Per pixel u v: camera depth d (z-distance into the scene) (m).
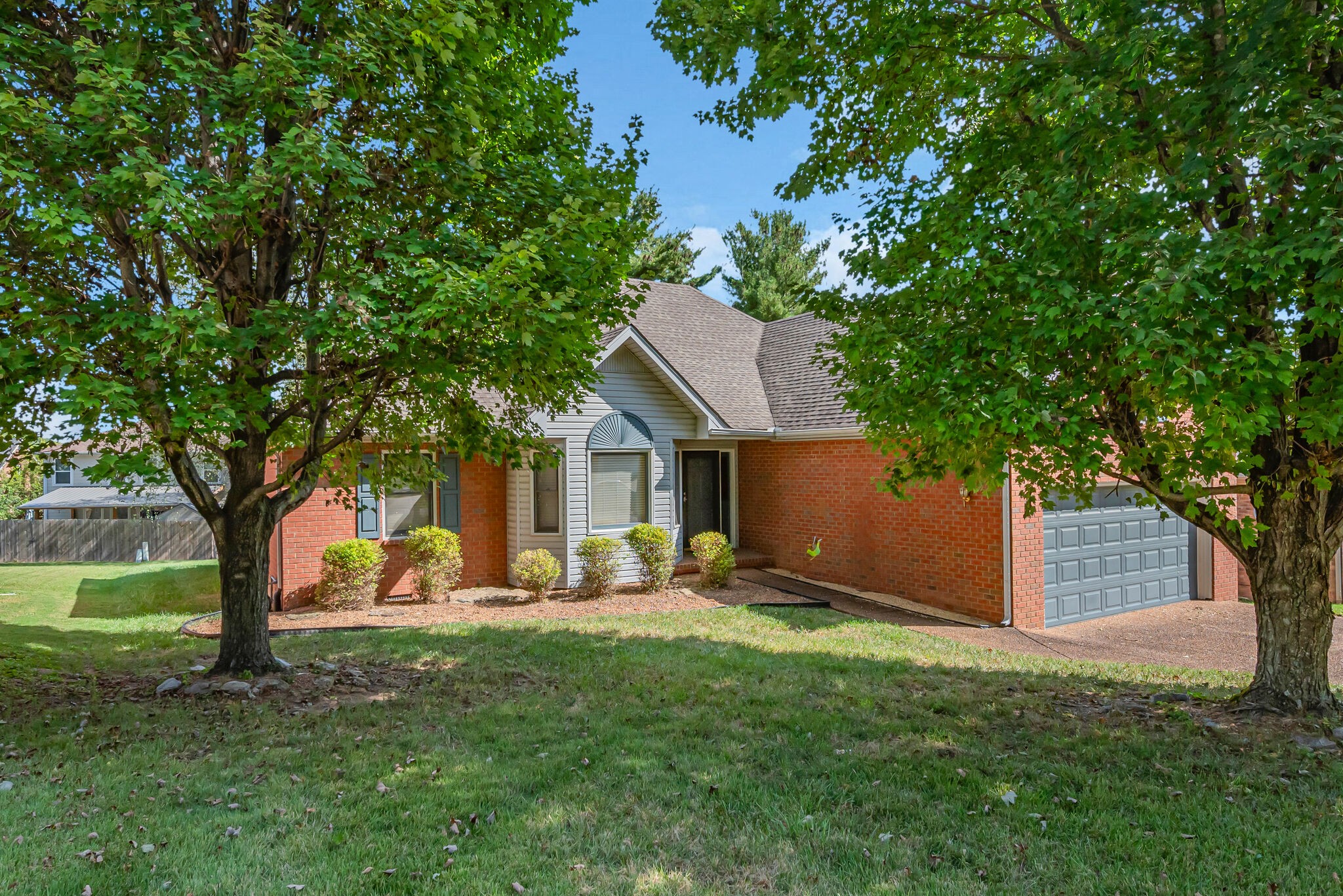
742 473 16.62
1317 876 3.62
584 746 5.42
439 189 6.49
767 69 7.22
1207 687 7.35
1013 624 10.76
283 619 11.02
